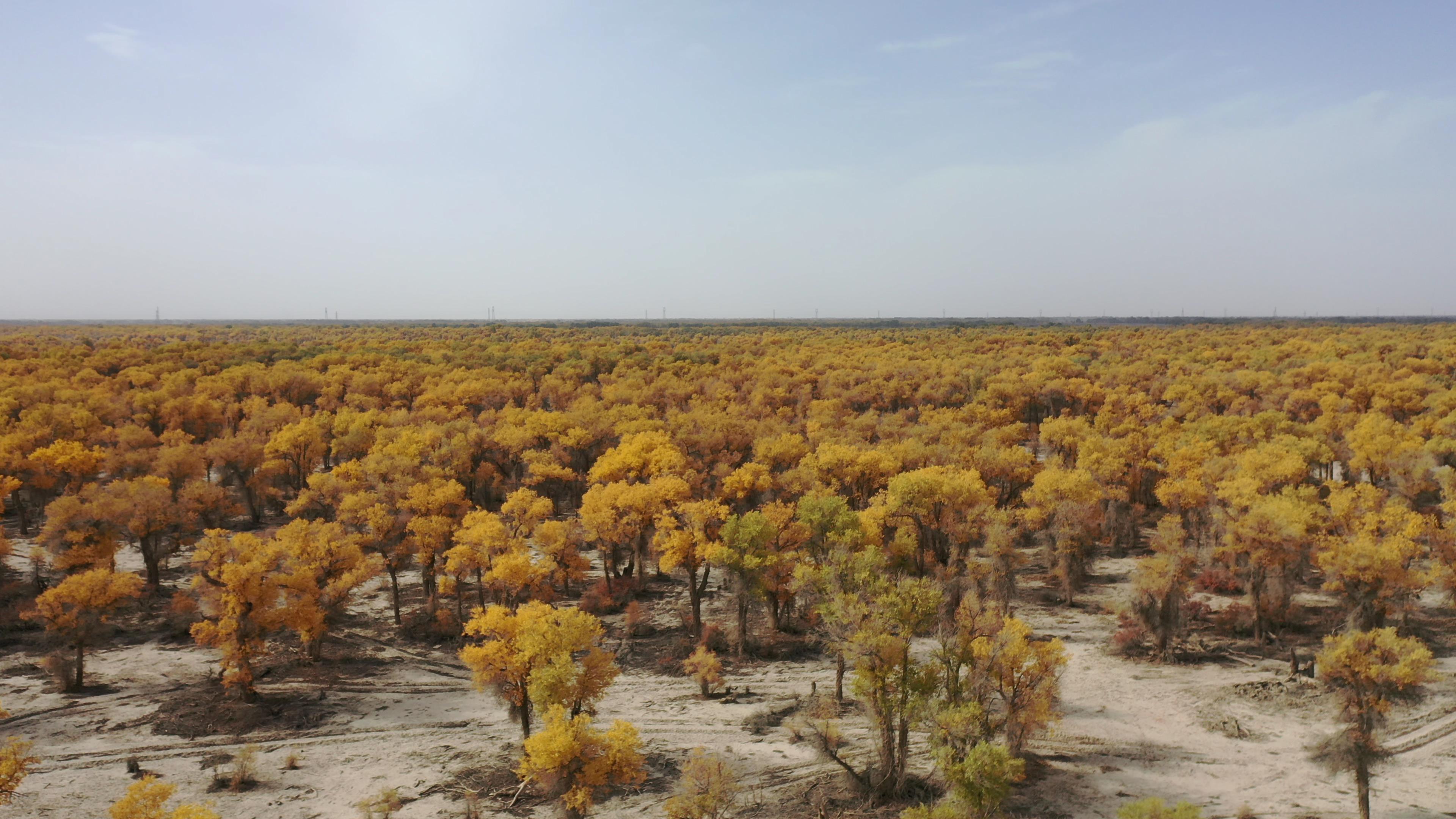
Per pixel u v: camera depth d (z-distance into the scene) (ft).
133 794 91.50
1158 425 337.72
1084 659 172.65
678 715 151.64
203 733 143.23
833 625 131.95
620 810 118.73
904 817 103.76
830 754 122.72
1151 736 138.41
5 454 248.11
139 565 239.30
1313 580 213.87
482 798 121.29
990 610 137.59
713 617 203.41
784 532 188.75
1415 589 169.48
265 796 121.39
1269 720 142.72
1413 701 107.76
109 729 143.54
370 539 201.16
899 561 188.55
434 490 223.71
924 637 182.80
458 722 149.89
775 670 173.47
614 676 126.11
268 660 177.27
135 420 349.20
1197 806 115.85
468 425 331.98
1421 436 278.87
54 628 155.22
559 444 313.94
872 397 444.55
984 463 257.14
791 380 480.64
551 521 235.61
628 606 209.26
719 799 110.32
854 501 254.88
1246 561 193.06
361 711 154.10
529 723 136.46
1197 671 164.66
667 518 190.80
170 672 169.37
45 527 218.59
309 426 306.35
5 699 153.79
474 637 189.57
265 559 158.81
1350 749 108.17
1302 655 169.58
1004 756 104.94
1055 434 313.53
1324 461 264.11
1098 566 236.22
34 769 128.98
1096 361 576.20
